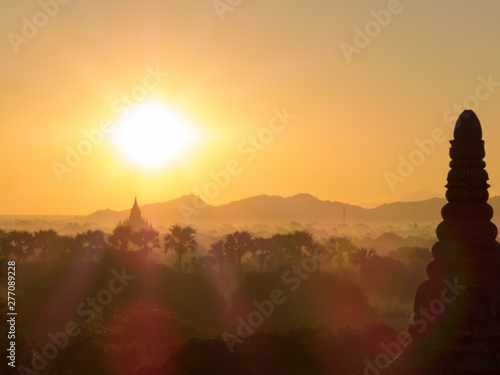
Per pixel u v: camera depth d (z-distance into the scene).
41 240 120.19
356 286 96.31
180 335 71.69
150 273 104.88
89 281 100.44
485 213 14.95
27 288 99.75
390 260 115.25
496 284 14.35
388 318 92.00
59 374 53.62
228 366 48.94
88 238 121.19
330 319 91.62
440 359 14.11
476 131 15.17
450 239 15.02
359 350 51.38
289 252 120.19
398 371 14.60
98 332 67.56
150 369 49.66
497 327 14.12
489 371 13.84
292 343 51.06
